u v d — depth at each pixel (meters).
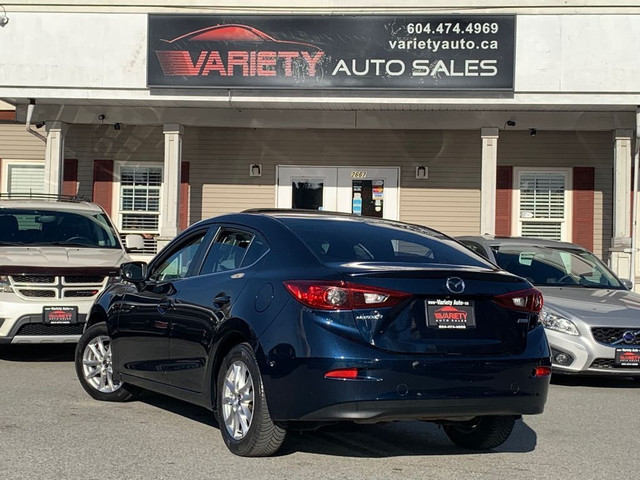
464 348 5.50
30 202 11.78
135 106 14.72
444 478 5.53
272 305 5.60
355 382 5.22
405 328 5.39
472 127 14.63
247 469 5.56
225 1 14.57
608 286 10.77
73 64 14.11
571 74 13.55
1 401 7.70
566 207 16.02
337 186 16.25
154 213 16.38
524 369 5.64
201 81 13.88
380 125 14.93
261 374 5.52
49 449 6.01
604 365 9.20
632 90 13.50
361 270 5.46
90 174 16.41
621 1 13.48
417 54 13.60
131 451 6.00
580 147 15.99
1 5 14.13
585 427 7.31
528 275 10.76
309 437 6.66
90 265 9.96
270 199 16.31
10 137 16.73
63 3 14.10
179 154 14.95
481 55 13.53
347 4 14.52
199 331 6.23
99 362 7.92
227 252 6.47
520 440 6.78
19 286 9.61
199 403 6.34
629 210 14.55
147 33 13.95
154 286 7.06
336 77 13.71
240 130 16.31
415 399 5.33
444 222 16.12
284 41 13.77
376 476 5.52
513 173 16.09
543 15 13.57
